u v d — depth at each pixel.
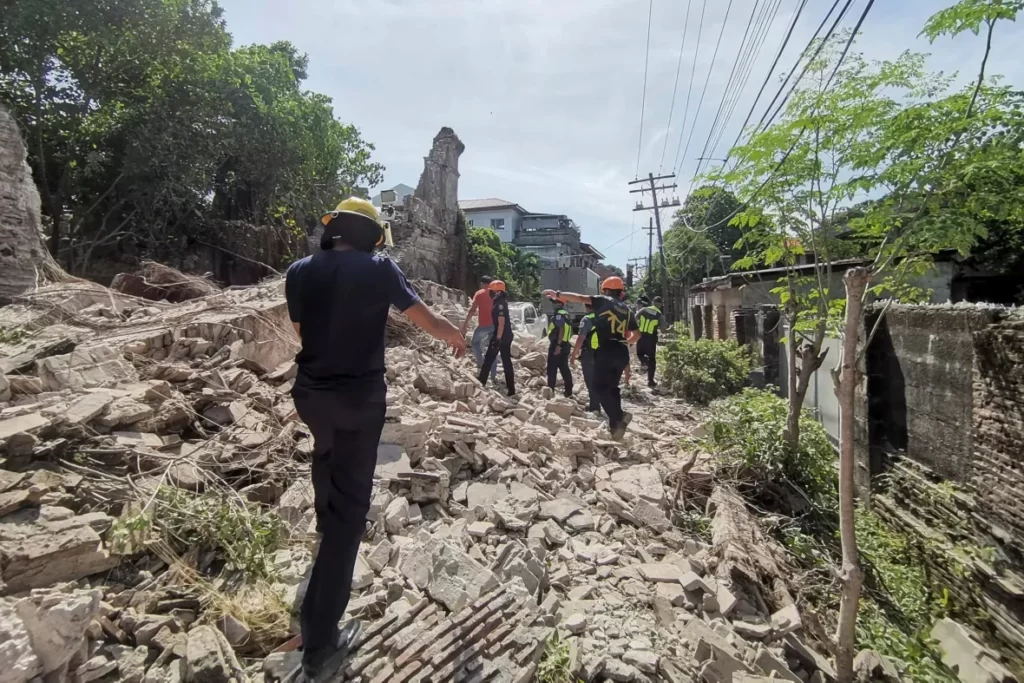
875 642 4.17
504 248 37.25
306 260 2.36
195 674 1.96
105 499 2.75
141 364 4.36
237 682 2.02
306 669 2.08
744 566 3.85
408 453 4.26
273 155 15.88
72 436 3.08
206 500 2.91
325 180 20.17
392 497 3.64
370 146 22.45
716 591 3.61
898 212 4.07
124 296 6.42
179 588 2.41
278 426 4.12
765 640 3.35
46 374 3.76
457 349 2.53
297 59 22.80
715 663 2.88
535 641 2.51
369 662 2.22
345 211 2.40
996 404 4.74
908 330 6.20
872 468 6.84
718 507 4.90
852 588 3.41
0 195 6.28
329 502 2.21
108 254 13.95
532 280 40.66
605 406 5.82
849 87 4.29
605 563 3.70
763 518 5.16
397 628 2.44
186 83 13.66
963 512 5.09
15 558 2.10
